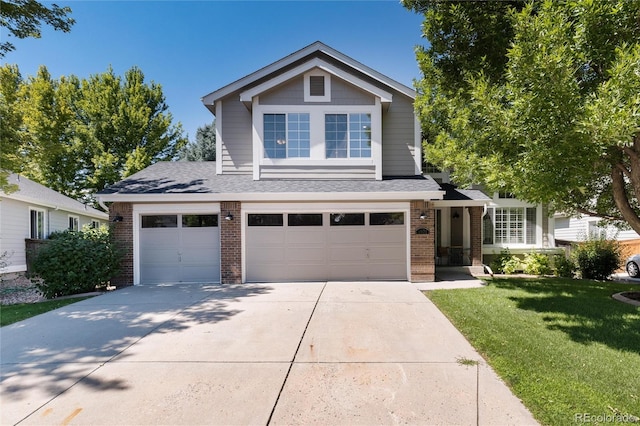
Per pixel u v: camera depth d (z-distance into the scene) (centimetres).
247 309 720
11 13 980
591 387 364
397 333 558
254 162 1129
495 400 345
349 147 1139
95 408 340
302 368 427
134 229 1041
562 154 497
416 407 335
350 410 332
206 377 405
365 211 1052
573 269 1182
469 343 508
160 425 310
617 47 477
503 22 729
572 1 533
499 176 579
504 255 1260
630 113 419
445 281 1047
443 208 1398
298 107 1138
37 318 668
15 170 1070
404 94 1202
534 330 554
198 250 1059
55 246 917
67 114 1992
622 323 586
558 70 480
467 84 809
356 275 1058
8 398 361
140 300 815
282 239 1052
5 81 1078
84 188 2597
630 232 1689
